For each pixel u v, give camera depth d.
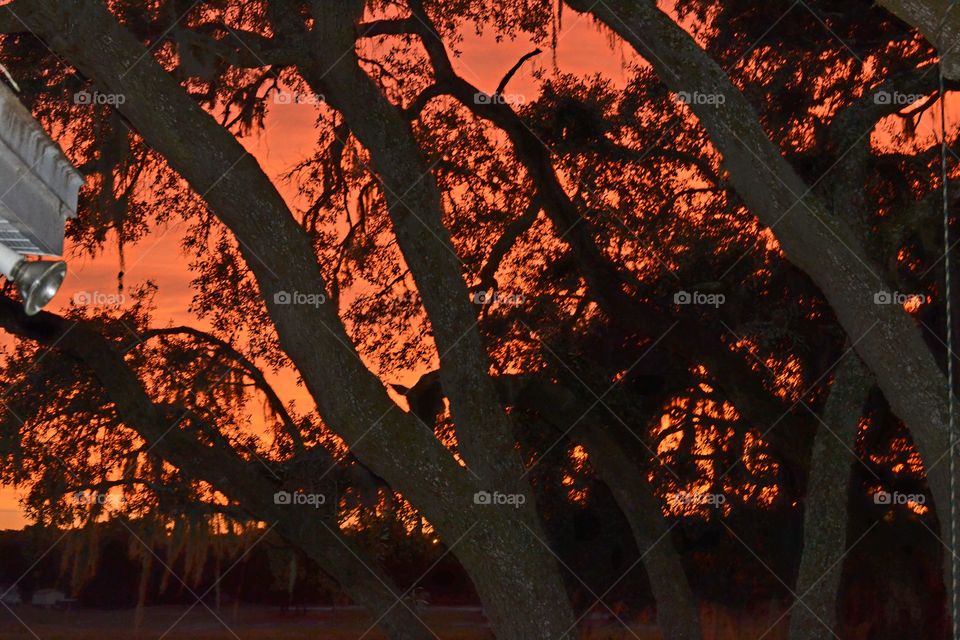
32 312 3.02
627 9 13.45
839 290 12.62
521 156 19.31
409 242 15.07
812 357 20.16
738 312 19.81
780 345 20.02
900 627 20.33
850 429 14.75
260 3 17.80
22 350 19.31
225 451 17.42
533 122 19.58
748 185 12.94
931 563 20.27
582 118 19.38
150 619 43.91
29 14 11.77
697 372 21.34
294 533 17.34
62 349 17.02
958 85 15.46
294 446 19.34
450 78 19.12
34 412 18.92
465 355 14.79
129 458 18.58
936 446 12.23
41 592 45.09
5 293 17.06
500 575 13.34
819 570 14.56
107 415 19.09
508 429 14.70
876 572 20.42
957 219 17.23
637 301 19.56
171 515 18.53
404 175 15.16
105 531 19.19
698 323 19.41
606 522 22.14
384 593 17.38
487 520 13.30
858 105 15.38
